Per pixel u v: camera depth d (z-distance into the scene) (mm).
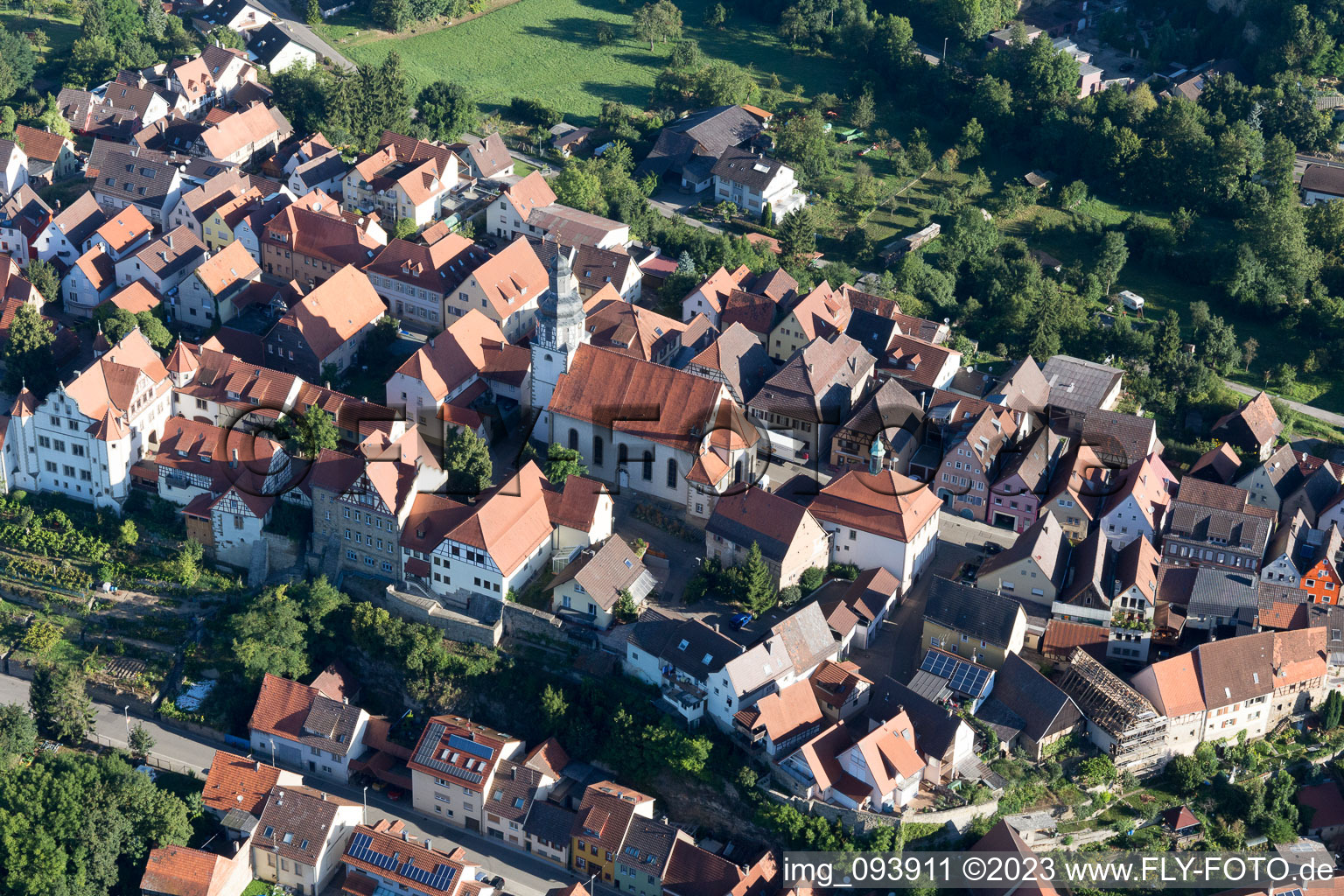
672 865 194375
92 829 196750
